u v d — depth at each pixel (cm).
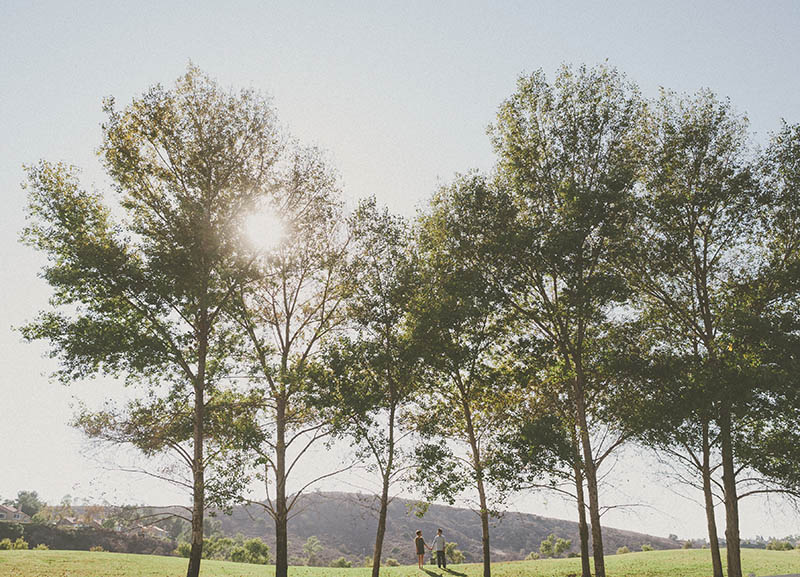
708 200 2269
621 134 2391
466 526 15050
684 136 2359
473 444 2577
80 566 2311
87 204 2242
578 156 2406
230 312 2464
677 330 2444
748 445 2088
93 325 2108
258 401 2423
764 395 1962
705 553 3525
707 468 2238
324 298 2647
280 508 2256
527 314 2411
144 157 2377
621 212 2309
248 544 6988
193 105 2452
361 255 2586
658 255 2369
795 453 1961
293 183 2553
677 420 2036
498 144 2572
